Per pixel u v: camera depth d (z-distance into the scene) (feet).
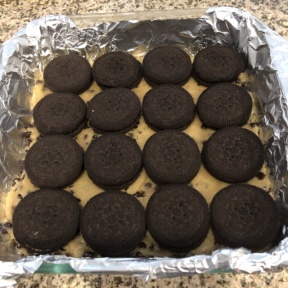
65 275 0.62
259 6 0.90
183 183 0.67
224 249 0.54
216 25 0.81
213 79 0.78
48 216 0.63
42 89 0.83
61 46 0.85
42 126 0.74
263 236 0.59
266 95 0.74
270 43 0.75
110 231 0.61
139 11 0.83
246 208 0.62
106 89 0.78
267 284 0.60
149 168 0.68
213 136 0.70
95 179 0.68
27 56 0.81
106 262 0.54
